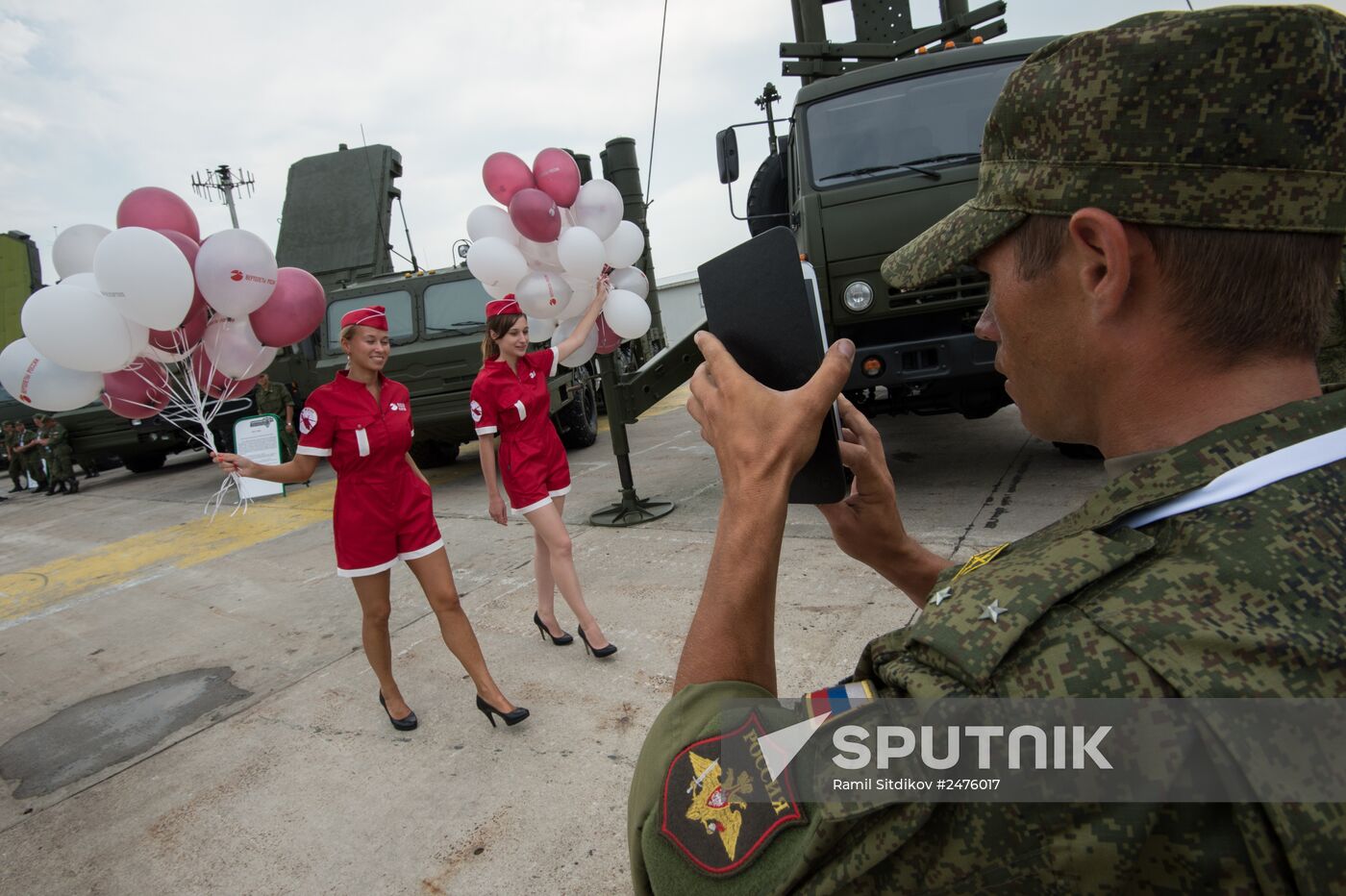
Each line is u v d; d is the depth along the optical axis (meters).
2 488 12.76
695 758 0.54
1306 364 0.47
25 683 3.73
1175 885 0.36
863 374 3.93
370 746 2.66
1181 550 0.42
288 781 2.51
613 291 4.07
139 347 2.76
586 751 2.46
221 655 3.74
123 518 8.07
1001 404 4.35
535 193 3.52
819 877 0.45
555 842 2.04
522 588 4.00
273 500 7.79
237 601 4.58
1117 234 0.45
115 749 2.89
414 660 3.30
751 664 0.58
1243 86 0.42
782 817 0.48
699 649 0.59
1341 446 0.42
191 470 11.76
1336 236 0.45
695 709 0.56
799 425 0.59
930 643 0.44
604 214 3.89
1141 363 0.48
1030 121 0.49
